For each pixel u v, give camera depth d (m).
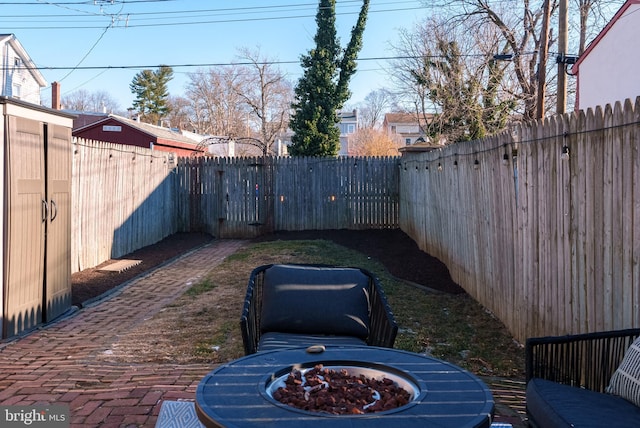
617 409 2.51
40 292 5.70
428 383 2.40
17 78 30.06
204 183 13.56
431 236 9.55
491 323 5.85
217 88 50.12
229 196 13.50
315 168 13.50
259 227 13.45
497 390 3.98
